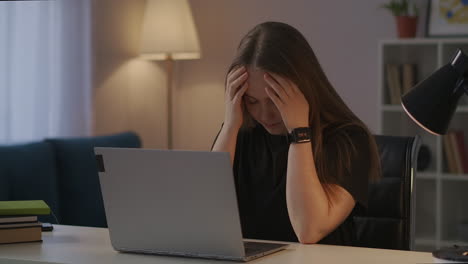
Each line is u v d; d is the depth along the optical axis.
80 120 3.90
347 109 1.92
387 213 2.13
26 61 3.54
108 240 1.73
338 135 1.86
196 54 4.33
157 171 1.50
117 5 4.25
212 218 1.47
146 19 4.23
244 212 1.98
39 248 1.62
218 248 1.49
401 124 4.25
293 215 1.72
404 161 2.13
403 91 4.09
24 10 3.52
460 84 1.45
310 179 1.73
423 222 4.25
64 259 1.50
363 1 4.40
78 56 3.88
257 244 1.63
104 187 1.58
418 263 1.45
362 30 4.41
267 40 1.81
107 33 4.16
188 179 1.47
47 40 3.63
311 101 1.83
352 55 4.43
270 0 4.59
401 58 4.20
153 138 4.67
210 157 1.43
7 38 3.40
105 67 4.15
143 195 1.53
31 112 3.57
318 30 4.49
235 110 1.88
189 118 4.86
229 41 4.71
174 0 4.19
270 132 1.89
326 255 1.54
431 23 4.12
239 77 1.83
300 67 1.81
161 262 1.48
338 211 1.76
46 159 3.23
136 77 4.48
